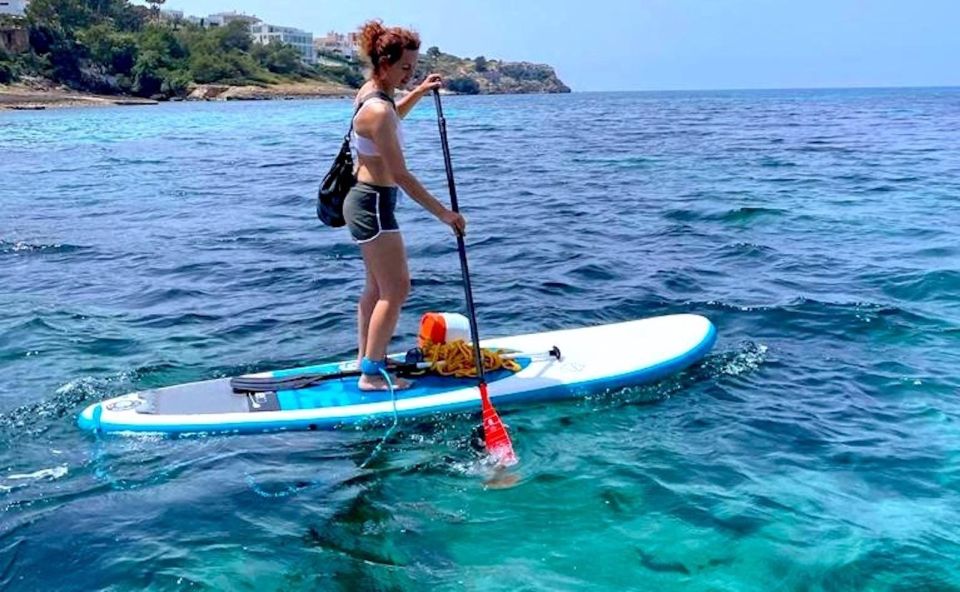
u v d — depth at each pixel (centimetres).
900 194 1382
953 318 690
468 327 553
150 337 670
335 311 739
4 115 5688
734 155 2145
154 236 1119
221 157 2389
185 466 446
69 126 4222
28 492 418
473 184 1623
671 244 1008
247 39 12088
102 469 443
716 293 775
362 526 386
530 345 593
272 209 1358
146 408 503
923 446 462
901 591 335
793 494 409
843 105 6494
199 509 400
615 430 489
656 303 747
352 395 517
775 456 451
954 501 403
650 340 595
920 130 3141
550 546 368
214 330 690
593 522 387
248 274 886
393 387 521
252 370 597
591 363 561
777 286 796
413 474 438
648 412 512
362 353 530
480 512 398
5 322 707
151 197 1533
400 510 401
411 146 2606
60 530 380
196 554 361
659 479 425
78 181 1809
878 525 381
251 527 384
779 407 517
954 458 448
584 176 1731
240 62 11194
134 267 930
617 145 2550
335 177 482
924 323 678
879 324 675
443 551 366
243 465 447
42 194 1591
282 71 12069
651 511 395
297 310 746
